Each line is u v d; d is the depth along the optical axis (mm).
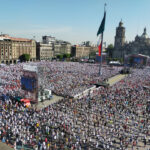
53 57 195750
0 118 35344
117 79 91188
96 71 106812
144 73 106500
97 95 56531
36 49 174875
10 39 136750
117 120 38781
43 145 27359
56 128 33500
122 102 49656
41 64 123625
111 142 28984
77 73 95625
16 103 45125
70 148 27828
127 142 30125
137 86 70438
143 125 36719
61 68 109750
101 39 89062
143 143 30750
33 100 47812
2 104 44188
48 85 63125
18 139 28953
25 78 48625
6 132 31125
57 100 52094
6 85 60344
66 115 39188
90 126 35625
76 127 34875
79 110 43312
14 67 101438
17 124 33719
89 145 29109
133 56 137625
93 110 43625
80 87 65938
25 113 38531
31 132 31734
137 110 45062
